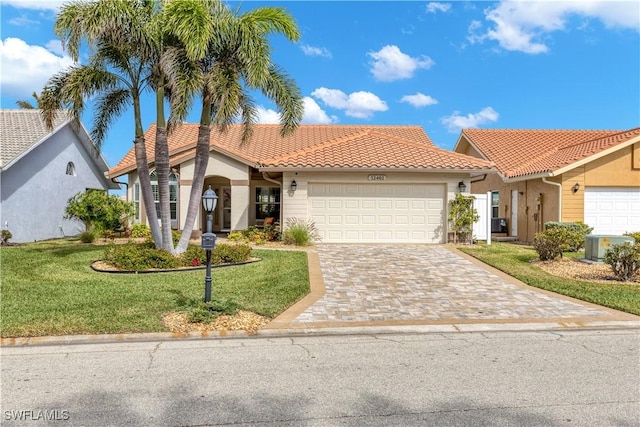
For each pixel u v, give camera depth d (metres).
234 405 4.05
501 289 9.38
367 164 15.50
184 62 9.78
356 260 12.38
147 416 3.83
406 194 16.20
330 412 3.90
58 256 12.54
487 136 23.89
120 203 17.38
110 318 6.84
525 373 4.87
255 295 8.41
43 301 7.77
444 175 16.12
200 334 6.43
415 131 23.58
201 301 7.50
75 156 21.36
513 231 20.42
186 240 11.70
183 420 3.76
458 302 8.34
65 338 6.11
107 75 11.16
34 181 18.09
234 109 10.28
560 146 21.16
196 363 5.21
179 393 4.32
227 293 8.52
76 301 7.77
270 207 21.27
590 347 5.85
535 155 20.55
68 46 9.96
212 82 10.09
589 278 10.45
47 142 18.94
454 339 6.27
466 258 12.88
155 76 10.96
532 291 9.22
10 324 6.51
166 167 11.37
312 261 12.16
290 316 7.32
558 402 4.11
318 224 16.09
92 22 9.54
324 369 5.01
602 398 4.20
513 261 12.31
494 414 3.87
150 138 21.56
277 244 15.48
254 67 10.20
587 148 17.94
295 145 21.09
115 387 4.47
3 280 9.46
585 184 16.66
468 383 4.57
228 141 20.98
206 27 9.61
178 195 18.88
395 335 6.53
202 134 11.56
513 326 6.92
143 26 10.07
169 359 5.36
